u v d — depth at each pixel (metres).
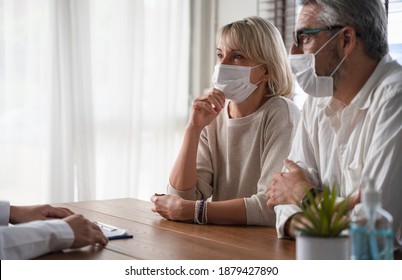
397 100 1.48
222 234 1.61
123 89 3.61
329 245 1.03
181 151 2.06
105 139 3.59
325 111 1.69
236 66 2.06
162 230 1.67
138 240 1.52
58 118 3.25
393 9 3.15
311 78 1.62
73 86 3.31
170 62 3.93
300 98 3.63
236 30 2.06
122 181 3.64
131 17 3.60
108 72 3.56
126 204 2.18
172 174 2.06
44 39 3.22
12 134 3.15
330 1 1.56
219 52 2.13
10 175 3.16
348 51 1.57
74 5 3.29
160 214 1.87
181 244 1.48
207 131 2.19
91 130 3.42
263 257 1.34
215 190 2.20
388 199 1.42
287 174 1.69
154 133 3.85
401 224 1.45
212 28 4.14
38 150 3.24
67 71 3.28
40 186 3.25
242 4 3.97
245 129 2.09
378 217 1.00
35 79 3.21
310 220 1.07
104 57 3.54
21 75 3.16
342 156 1.64
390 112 1.47
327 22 1.57
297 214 1.51
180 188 2.03
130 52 3.61
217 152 2.19
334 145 1.67
